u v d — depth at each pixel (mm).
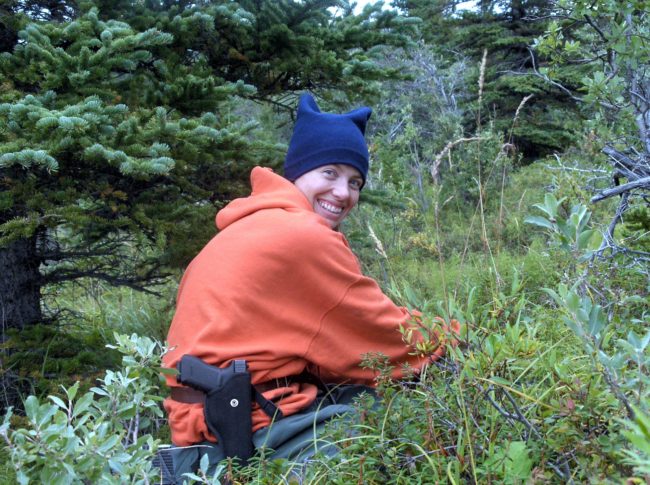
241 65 3861
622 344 1379
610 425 1469
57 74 3006
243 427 2057
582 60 3084
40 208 2988
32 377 3227
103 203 3250
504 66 13281
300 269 2188
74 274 3742
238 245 2258
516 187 7648
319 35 3848
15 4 3451
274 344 2176
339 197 2654
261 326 2186
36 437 1416
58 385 3072
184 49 3623
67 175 3125
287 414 2139
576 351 2314
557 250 2926
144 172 2748
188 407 2146
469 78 12438
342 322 2234
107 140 2914
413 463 1714
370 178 6078
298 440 2086
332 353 2238
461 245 5316
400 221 5363
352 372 2281
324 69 3791
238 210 2439
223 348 2145
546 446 1595
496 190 7422
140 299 5215
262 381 2168
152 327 4398
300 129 2684
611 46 2711
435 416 1818
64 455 1415
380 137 8289
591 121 3197
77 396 3043
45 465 1412
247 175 3541
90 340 3617
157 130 3021
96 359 3348
